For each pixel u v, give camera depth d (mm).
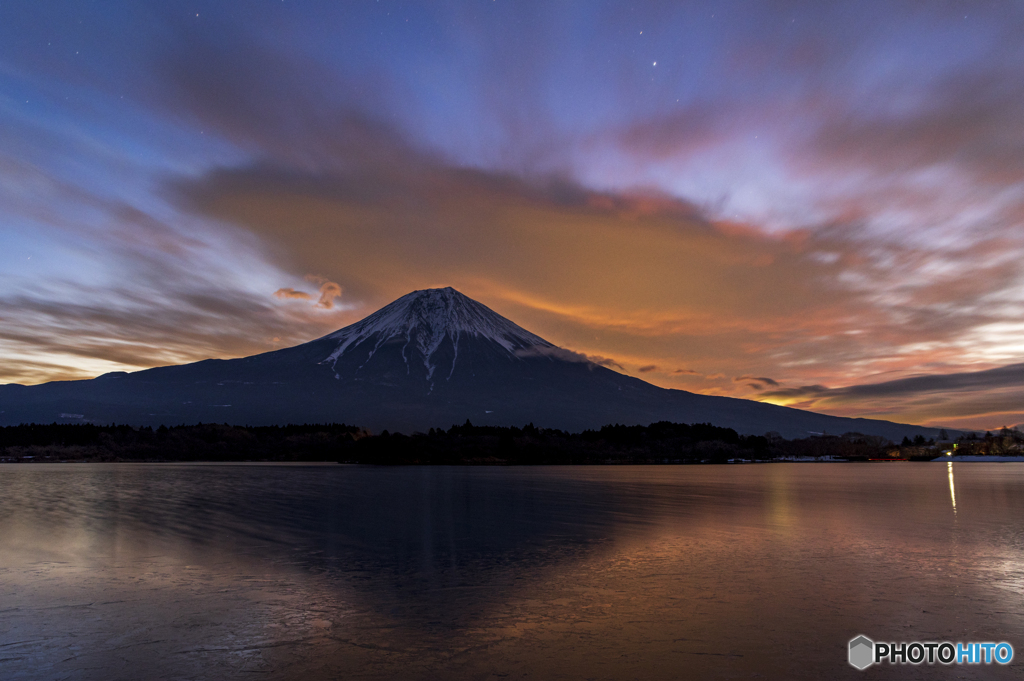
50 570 20875
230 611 16188
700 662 12766
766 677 12062
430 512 38125
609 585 18953
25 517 34656
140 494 50125
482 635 14359
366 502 44219
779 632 14641
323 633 14516
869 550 25062
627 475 93375
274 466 116938
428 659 12898
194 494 50250
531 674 12117
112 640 14047
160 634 14438
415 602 17031
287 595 17766
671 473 105500
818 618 15695
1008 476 103438
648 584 19062
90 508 39406
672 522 34000
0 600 17203
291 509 39312
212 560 22609
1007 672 12422
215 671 12305
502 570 21078
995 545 26438
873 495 55938
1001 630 14820
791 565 21938
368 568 21375
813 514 38625
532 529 30906
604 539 27812
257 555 23609
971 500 50594
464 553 24188
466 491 55594
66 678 12008
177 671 12305
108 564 21859
